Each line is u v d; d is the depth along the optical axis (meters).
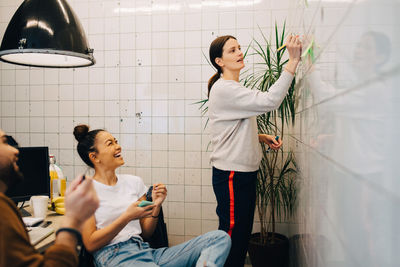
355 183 0.72
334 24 0.93
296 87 2.04
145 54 2.93
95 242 1.47
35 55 1.74
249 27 2.76
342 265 0.85
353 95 0.73
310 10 1.38
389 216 0.53
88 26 2.99
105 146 1.69
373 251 0.61
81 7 3.00
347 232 0.79
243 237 1.82
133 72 2.95
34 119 3.12
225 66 1.93
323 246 1.12
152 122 2.94
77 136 1.75
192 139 2.89
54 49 1.49
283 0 2.70
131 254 1.53
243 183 1.81
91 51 1.65
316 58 1.24
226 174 1.83
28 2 1.55
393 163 0.51
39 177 1.84
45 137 3.11
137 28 2.93
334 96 0.93
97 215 1.60
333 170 0.94
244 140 1.80
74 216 0.87
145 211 1.53
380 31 0.57
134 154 2.98
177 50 2.88
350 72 0.76
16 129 3.14
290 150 2.56
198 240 1.61
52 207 1.87
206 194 2.89
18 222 0.80
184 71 2.88
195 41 2.85
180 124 2.90
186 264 1.58
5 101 3.14
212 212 2.88
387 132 0.54
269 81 2.32
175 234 2.94
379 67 0.57
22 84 3.12
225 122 1.83
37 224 1.55
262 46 2.74
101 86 3.01
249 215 1.86
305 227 1.63
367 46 0.63
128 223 1.66
